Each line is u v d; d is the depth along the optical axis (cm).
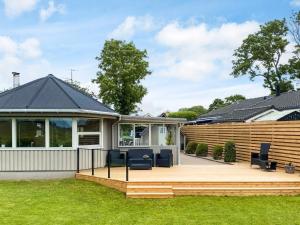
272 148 2008
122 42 4191
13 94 1952
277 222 1082
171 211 1217
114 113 2045
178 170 1891
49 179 1823
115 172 1827
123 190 1488
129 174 1725
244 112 3438
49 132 1848
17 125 1841
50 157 1844
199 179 1540
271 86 5097
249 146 2303
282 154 1903
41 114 1820
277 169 1917
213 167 2045
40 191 1524
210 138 3022
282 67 5022
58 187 1605
